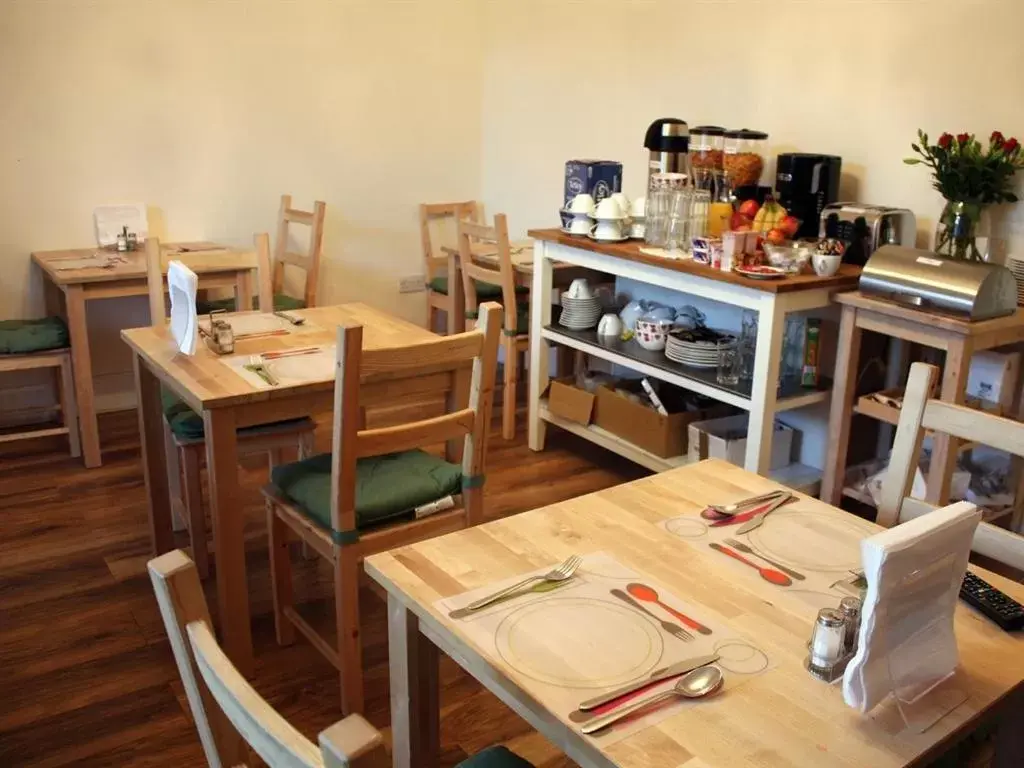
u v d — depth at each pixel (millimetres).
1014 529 2750
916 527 1055
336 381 1888
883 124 2951
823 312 3174
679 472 1705
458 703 2209
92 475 3459
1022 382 2695
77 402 3504
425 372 2361
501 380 4691
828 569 1365
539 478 3502
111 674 2295
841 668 1108
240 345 2461
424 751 1437
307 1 4301
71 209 3949
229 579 2221
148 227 4141
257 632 2490
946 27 2746
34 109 3783
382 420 4059
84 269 3521
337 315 2795
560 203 4434
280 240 4352
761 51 3285
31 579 2721
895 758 979
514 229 4809
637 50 3811
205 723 1074
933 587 1082
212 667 963
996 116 2672
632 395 3479
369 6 4465
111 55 3893
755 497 1592
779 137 3279
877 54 2932
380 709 2191
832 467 2812
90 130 3916
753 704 1058
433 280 4629
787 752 982
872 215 2811
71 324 3416
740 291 2752
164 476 2727
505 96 4703
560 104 4316
